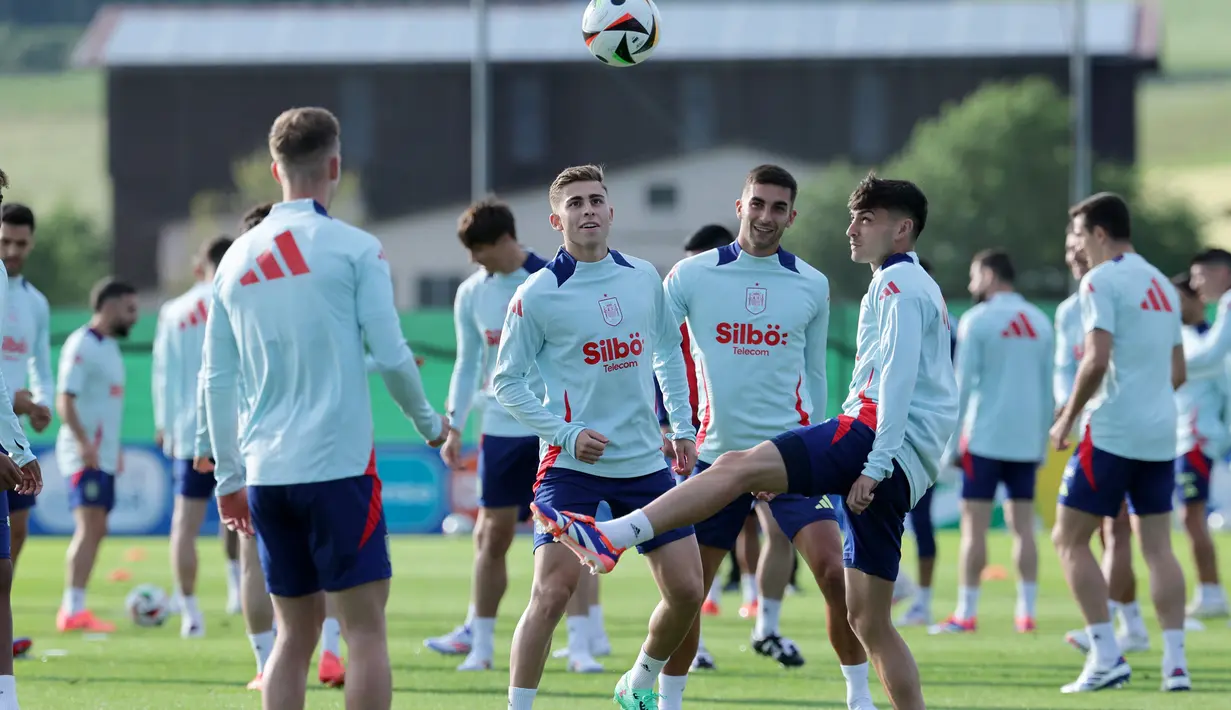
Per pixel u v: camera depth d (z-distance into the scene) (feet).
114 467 125.08
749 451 70.23
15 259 109.50
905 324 69.36
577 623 101.76
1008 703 88.69
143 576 169.27
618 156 619.67
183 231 641.81
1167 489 94.12
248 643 115.55
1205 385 130.41
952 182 555.69
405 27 639.76
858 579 71.05
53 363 211.41
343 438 64.28
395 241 627.87
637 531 67.92
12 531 101.19
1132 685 95.25
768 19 622.95
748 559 133.08
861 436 70.54
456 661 105.29
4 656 70.79
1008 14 614.75
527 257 100.83
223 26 650.43
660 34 94.84
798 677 98.73
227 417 66.80
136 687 94.17
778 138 611.06
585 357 74.54
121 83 639.76
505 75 622.13
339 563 64.18
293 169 66.33
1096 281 92.17
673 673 78.74
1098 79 595.06
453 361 213.05
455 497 214.07
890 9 627.46
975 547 123.13
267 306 64.64
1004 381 121.90
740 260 85.66
